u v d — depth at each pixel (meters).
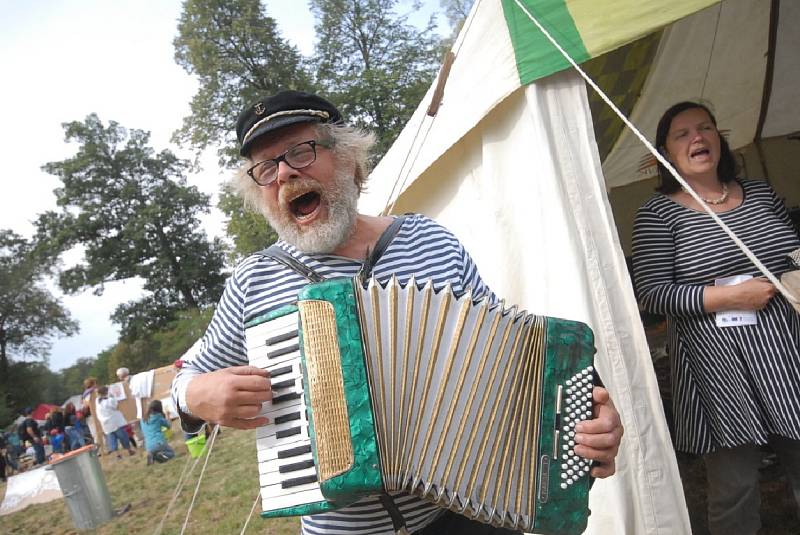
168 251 44.47
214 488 6.44
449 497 1.36
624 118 1.96
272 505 1.33
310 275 1.58
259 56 24.05
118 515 6.39
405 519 1.47
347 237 1.65
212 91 23.59
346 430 1.27
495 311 1.49
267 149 1.61
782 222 2.26
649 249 2.31
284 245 1.70
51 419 12.48
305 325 1.33
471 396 1.42
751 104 4.50
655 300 2.24
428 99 3.08
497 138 2.71
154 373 15.30
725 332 2.11
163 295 44.88
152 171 45.06
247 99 23.69
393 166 3.65
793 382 2.01
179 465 8.31
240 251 23.17
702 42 3.67
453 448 1.38
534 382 1.47
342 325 1.33
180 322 38.81
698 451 2.21
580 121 2.45
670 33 3.51
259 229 22.03
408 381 1.37
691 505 3.02
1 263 46.53
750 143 4.95
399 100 24.22
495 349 1.47
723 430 2.12
